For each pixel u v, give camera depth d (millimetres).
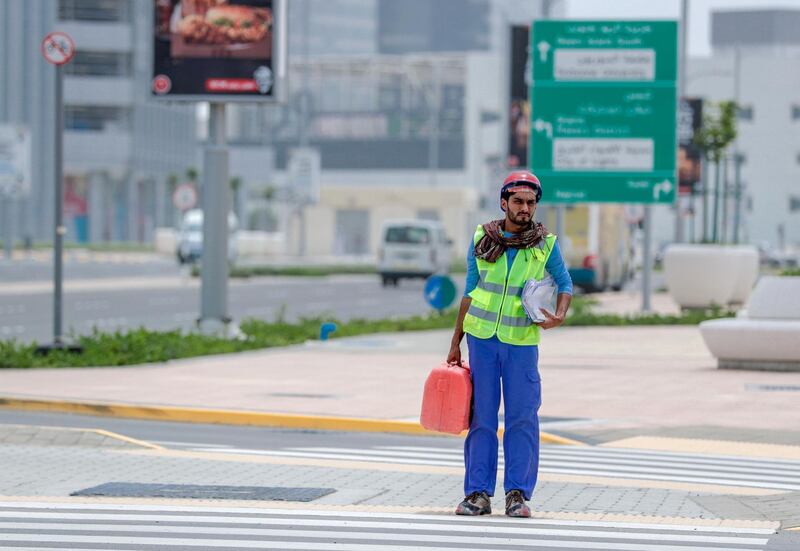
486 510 25031
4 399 43844
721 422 40812
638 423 40375
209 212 71312
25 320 88500
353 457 33719
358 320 85812
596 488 28953
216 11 71000
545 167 90750
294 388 48531
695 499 27516
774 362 56844
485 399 24656
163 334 65500
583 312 91875
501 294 24500
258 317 95938
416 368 57000
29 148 156625
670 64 89812
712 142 123688
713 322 57594
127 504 26172
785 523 24750
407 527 23828
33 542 22547
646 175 90125
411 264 153250
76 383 49031
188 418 41812
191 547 22125
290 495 27328
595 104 90375
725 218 136750
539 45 90438
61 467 31312
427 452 34938
